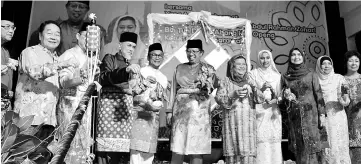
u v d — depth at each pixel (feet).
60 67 8.21
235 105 10.53
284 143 14.96
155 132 10.76
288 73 11.55
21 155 4.24
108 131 10.09
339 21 19.57
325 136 10.90
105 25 17.63
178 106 10.80
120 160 12.01
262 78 11.65
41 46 9.29
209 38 16.01
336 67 18.76
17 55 16.53
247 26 16.06
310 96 10.97
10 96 9.26
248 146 10.19
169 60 15.49
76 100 8.77
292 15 18.92
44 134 8.26
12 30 9.06
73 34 17.29
